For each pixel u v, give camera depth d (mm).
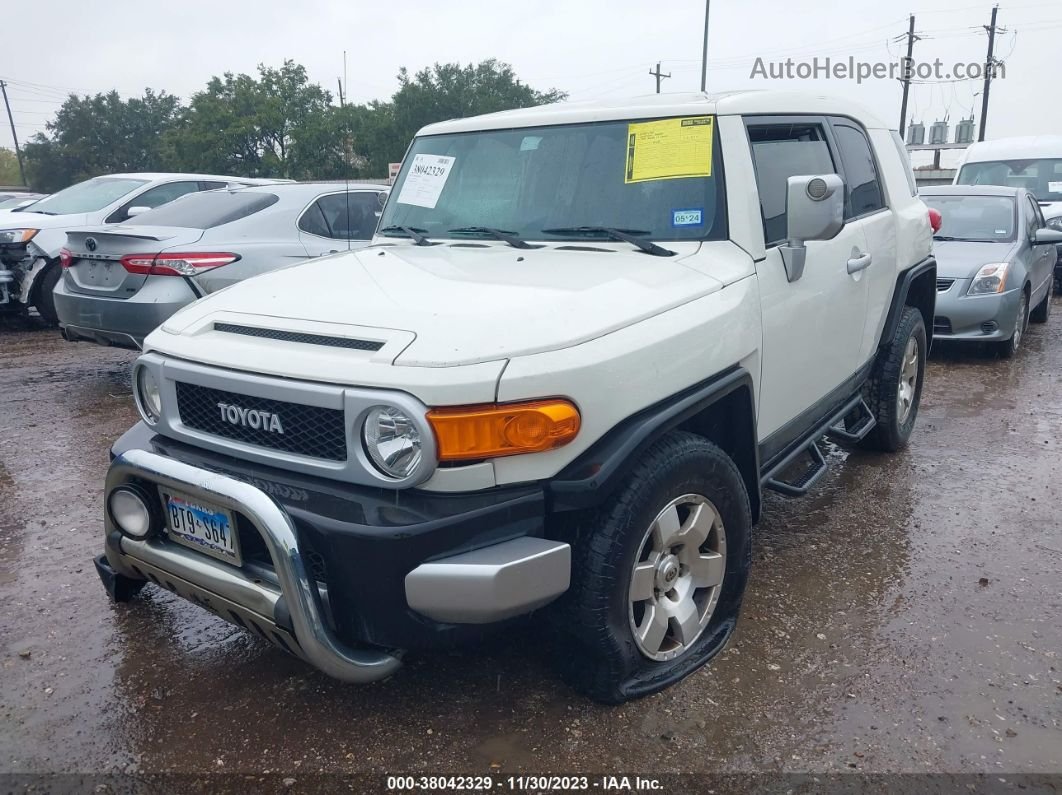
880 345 4816
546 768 2561
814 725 2742
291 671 3084
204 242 6340
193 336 2830
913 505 4586
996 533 4219
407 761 2600
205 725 2785
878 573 3793
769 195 3482
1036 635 3268
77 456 5422
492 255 3281
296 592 2312
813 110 4086
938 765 2562
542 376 2346
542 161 3586
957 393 6980
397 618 2354
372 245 3850
